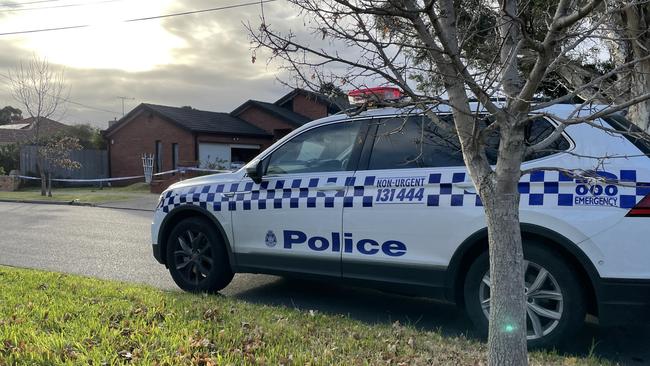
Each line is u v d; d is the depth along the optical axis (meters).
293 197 5.16
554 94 4.05
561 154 4.11
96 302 4.97
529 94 2.48
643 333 4.68
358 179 4.86
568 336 4.04
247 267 5.48
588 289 4.05
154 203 18.98
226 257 5.66
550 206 4.05
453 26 2.73
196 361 3.53
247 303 5.22
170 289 6.19
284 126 30.08
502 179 2.68
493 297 2.78
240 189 5.53
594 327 4.85
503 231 2.72
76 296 5.20
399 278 4.64
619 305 3.84
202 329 4.18
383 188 4.71
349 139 5.05
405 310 5.43
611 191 3.89
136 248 9.31
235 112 31.95
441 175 4.48
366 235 4.77
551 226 4.03
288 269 5.21
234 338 4.02
